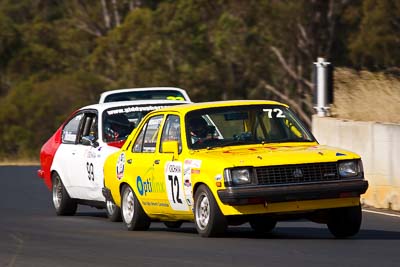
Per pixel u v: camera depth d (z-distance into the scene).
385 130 35.84
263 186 25.09
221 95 93.44
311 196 25.28
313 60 91.75
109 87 95.94
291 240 25.80
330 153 26.12
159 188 28.42
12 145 100.19
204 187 26.05
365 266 20.53
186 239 26.39
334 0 92.00
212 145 27.36
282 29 92.06
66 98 101.25
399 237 26.64
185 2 94.75
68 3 119.69
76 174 36.09
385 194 35.88
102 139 35.19
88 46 113.38
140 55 94.38
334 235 26.92
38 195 45.19
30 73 111.12
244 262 21.50
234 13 93.38
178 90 51.38
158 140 29.05
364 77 50.00
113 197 31.58
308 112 92.38
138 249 24.56
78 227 31.72
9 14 127.19
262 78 93.31
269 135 27.89
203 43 93.88
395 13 89.50
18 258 23.70
